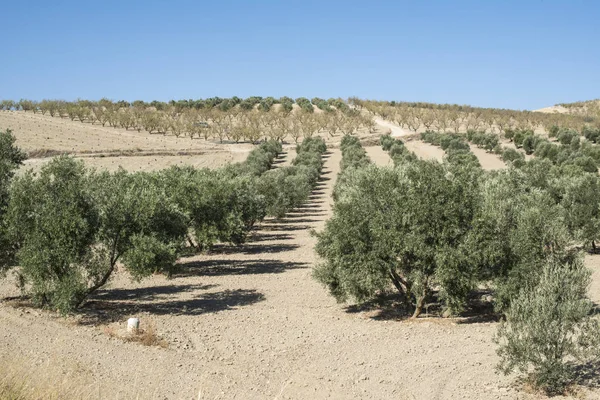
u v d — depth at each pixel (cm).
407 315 2403
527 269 2125
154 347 1869
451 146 10644
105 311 2378
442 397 1455
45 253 2181
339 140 14512
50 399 968
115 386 1388
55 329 1994
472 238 2119
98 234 2317
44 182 2341
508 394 1455
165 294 2859
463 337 2022
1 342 1731
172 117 16838
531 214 2281
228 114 17762
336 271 2412
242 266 3709
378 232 2216
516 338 1488
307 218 6244
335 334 2119
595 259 3503
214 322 2284
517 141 11462
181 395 1401
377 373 1664
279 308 2575
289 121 15975
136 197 2419
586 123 14600
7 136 3312
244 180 4075
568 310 1452
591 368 1611
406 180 2339
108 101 19362
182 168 4447
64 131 12756
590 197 3538
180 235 2678
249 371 1677
